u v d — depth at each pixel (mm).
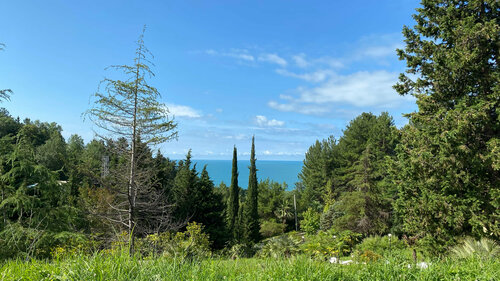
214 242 24438
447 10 10945
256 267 4410
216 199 26953
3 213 11320
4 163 12883
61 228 12008
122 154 10609
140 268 3570
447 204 9922
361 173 37719
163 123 10430
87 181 21359
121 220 10039
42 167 13148
